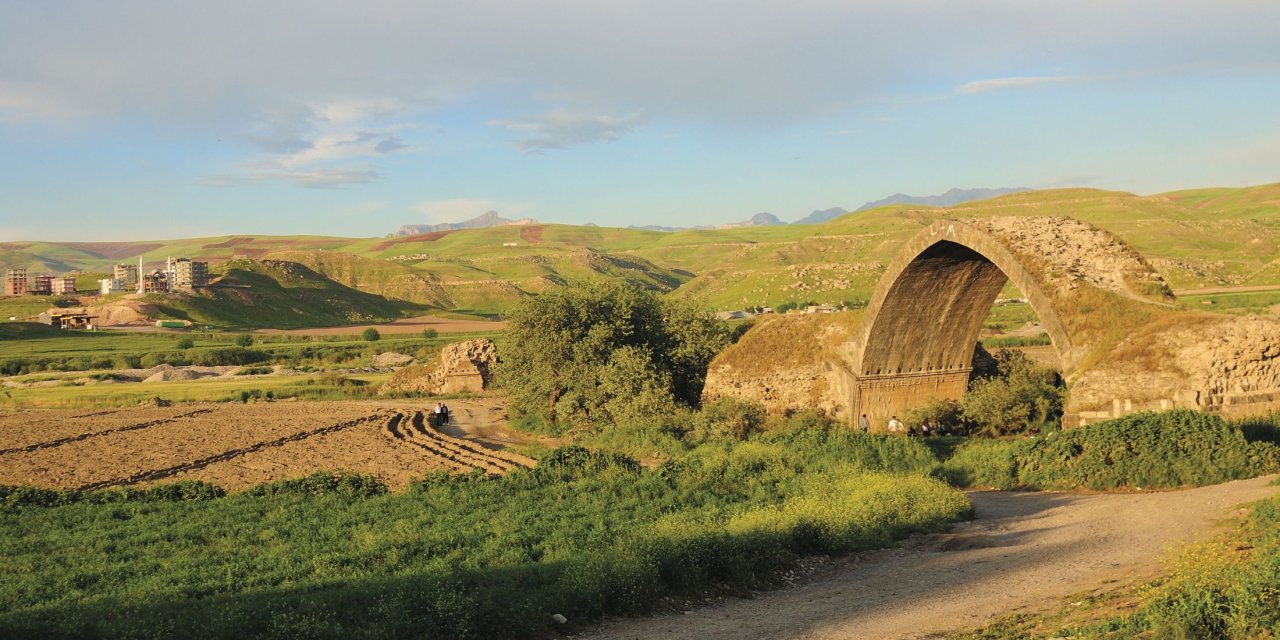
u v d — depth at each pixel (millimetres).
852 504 25328
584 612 16531
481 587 17266
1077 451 30906
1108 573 16969
